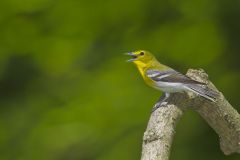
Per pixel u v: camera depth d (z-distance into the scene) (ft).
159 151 23.66
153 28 55.72
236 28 53.98
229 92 51.62
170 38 54.29
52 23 55.93
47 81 55.47
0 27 55.42
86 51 55.21
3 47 55.31
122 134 50.26
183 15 55.31
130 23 56.44
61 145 51.60
